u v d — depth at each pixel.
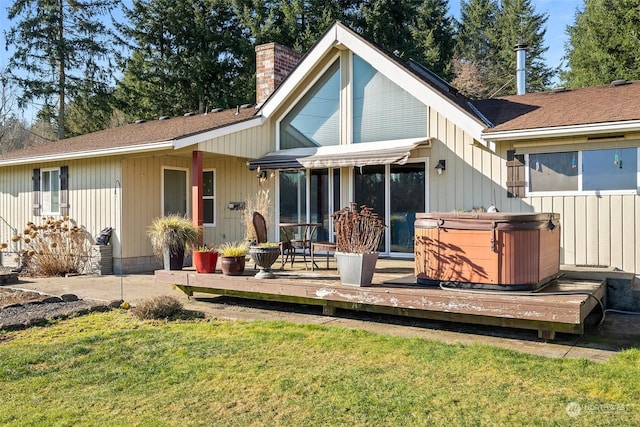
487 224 6.38
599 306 7.10
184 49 29.11
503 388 4.47
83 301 8.56
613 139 8.36
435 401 4.21
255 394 4.42
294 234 12.27
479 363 5.13
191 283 8.67
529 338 6.21
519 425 3.78
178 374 4.95
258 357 5.44
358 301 6.92
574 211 8.77
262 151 12.41
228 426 3.82
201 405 4.21
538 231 6.37
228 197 13.50
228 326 6.85
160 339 6.19
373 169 11.13
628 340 6.04
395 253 10.84
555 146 8.90
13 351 5.71
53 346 5.91
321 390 4.48
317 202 11.93
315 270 9.02
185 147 10.68
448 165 10.11
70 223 13.55
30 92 26.27
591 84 25.48
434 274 6.83
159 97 28.89
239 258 8.40
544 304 5.70
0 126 32.53
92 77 27.50
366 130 11.19
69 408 4.17
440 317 6.65
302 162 10.98
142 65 28.84
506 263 6.27
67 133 30.11
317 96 11.95
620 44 23.77
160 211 13.51
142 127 15.91
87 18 27.47
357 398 4.29
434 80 12.83
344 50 11.46
